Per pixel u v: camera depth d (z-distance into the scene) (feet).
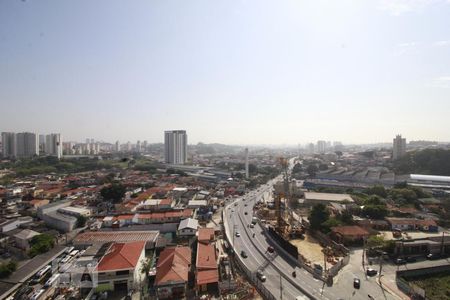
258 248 216.13
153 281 163.94
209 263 173.47
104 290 151.12
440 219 271.90
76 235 238.68
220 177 584.81
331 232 231.30
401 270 168.35
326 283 158.10
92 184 459.32
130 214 274.98
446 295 149.48
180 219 266.57
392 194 349.82
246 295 146.30
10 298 142.61
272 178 624.59
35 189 395.14
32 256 191.72
